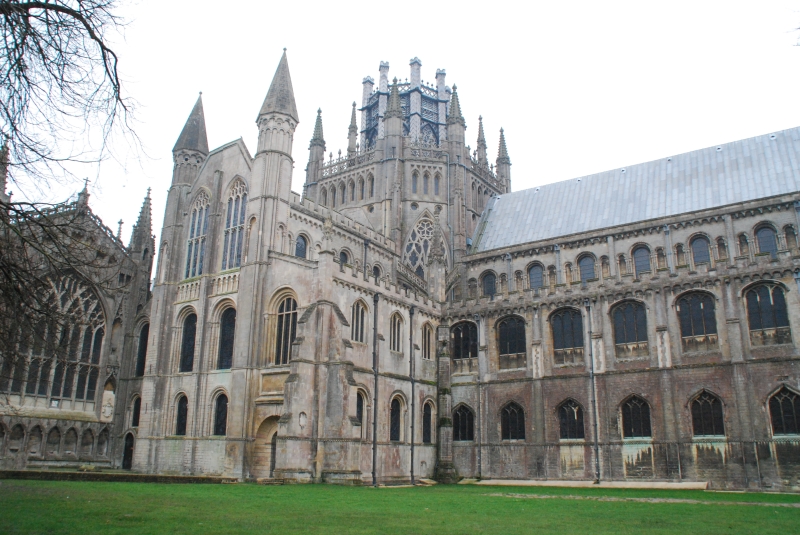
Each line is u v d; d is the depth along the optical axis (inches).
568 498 1560.0
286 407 1961.1
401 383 2459.4
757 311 2188.7
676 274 2335.1
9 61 613.6
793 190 2458.2
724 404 2155.5
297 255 2610.7
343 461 1971.0
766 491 2007.9
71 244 860.6
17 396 2299.5
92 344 2613.2
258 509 1010.7
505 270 3009.4
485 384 2642.7
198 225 2652.6
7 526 727.7
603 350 2421.3
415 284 3309.5
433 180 3607.3
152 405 2465.6
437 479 2516.0
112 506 965.2
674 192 2795.3
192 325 2527.1
